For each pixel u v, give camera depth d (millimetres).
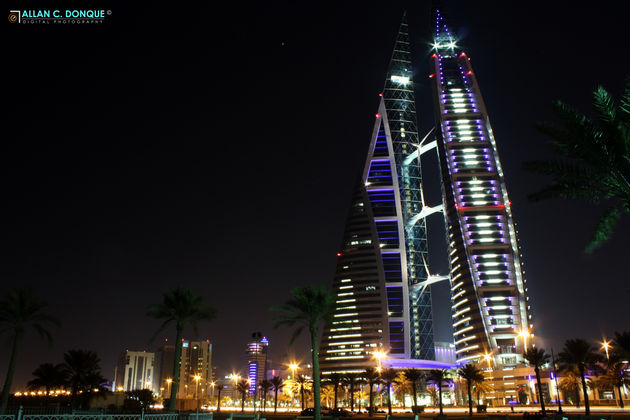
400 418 55125
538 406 131125
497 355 196875
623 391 118000
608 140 22031
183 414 34719
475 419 65188
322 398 176125
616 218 22656
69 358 72438
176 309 52969
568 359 73938
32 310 49031
